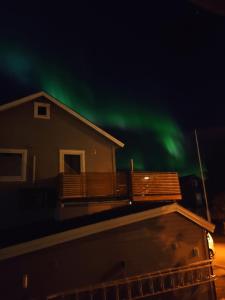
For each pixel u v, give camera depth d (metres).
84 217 11.66
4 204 14.23
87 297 8.48
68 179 13.80
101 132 17.00
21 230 11.49
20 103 15.55
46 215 14.73
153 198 14.18
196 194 40.66
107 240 9.16
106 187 14.27
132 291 9.01
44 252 8.31
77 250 8.72
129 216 9.41
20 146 15.20
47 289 8.08
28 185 14.82
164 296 9.39
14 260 7.94
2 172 14.64
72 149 16.28
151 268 9.45
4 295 7.64
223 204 34.06
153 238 9.78
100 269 8.83
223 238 27.11
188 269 9.87
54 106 16.55
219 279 13.20
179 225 10.30
